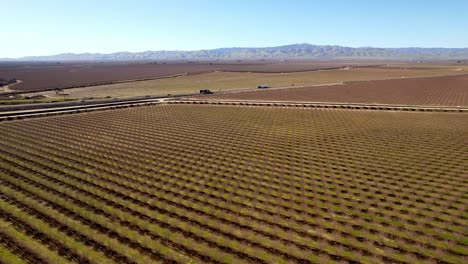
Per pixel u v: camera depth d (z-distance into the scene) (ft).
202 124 216.13
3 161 139.03
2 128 192.44
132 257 75.51
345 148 165.89
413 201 109.40
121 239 83.05
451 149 163.12
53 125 204.95
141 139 179.93
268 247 81.25
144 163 143.02
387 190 117.91
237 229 89.66
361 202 108.47
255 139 181.68
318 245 82.64
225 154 156.56
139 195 110.93
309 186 121.08
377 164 143.64
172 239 83.66
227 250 79.56
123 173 130.93
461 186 121.39
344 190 117.70
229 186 120.57
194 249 79.56
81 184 117.91
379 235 88.12
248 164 143.64
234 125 213.87
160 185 120.16
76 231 85.66
